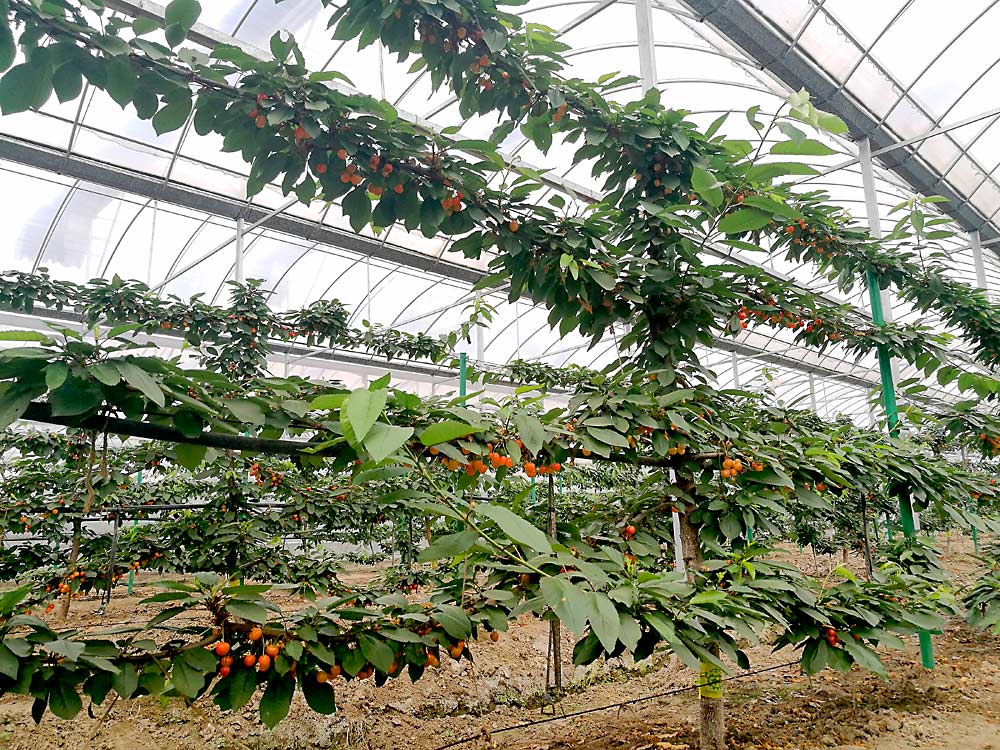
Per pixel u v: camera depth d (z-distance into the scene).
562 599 1.70
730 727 3.54
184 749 3.58
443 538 1.86
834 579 7.84
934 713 3.78
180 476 8.75
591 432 2.49
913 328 4.63
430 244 10.35
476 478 2.29
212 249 10.59
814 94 7.71
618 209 3.29
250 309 6.54
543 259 2.83
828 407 22.11
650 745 3.29
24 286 5.96
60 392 1.62
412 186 2.53
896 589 3.05
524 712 4.18
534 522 3.15
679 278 3.07
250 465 5.98
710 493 3.11
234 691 1.83
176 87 2.06
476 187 2.62
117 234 9.92
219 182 8.82
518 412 2.26
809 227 4.07
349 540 8.88
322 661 1.93
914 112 8.55
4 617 1.64
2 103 1.90
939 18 7.30
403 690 4.47
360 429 1.21
